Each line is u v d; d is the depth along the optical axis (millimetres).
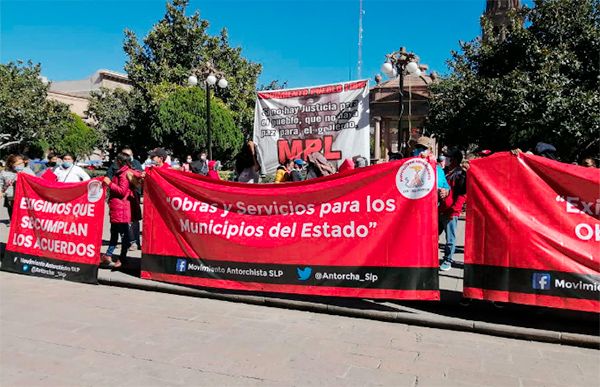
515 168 5414
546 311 5617
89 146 60219
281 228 6211
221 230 6527
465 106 18750
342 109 7625
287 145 8023
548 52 16031
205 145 34750
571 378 4176
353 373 4164
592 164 7516
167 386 3830
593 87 16031
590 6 16719
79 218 7340
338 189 5957
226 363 4316
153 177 7008
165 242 6926
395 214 5715
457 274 7469
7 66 40625
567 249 5172
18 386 3791
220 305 6215
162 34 43375
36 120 37125
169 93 38375
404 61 14414
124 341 4805
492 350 4816
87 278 7238
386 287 5738
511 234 5375
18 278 7543
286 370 4195
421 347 4844
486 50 18766
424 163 5617
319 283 6020
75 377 3967
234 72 45500
